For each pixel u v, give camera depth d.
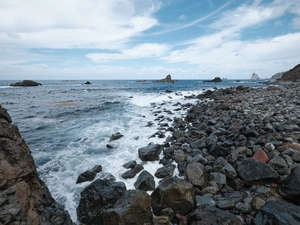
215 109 14.02
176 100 21.73
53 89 44.41
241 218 3.80
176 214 4.16
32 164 4.00
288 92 18.97
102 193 4.43
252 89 24.86
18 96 27.00
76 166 6.47
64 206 4.61
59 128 10.55
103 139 8.93
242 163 5.18
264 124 8.62
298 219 3.29
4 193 2.99
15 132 3.91
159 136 9.14
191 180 4.97
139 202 3.92
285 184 4.25
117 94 29.67
